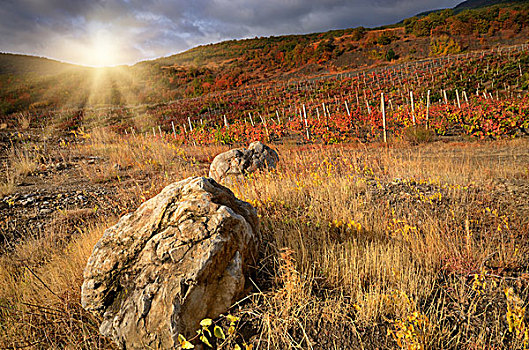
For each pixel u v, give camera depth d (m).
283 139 18.05
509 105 12.75
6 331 1.94
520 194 3.83
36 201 5.02
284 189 4.28
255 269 2.19
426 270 2.29
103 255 1.93
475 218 3.21
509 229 2.86
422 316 1.65
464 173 5.34
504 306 1.88
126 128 25.42
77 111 32.81
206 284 1.70
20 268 2.90
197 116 30.12
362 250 2.52
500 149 9.39
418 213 3.48
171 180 6.02
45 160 7.61
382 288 2.13
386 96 27.47
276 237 2.76
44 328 1.88
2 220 4.26
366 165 6.46
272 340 1.69
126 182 6.31
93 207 4.83
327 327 1.80
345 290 2.14
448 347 1.62
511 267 2.27
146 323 1.60
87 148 9.45
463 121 13.99
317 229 3.08
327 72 55.59
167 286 1.65
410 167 6.14
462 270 2.27
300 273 2.25
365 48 60.88
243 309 1.87
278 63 68.19
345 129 15.85
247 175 5.50
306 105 28.62
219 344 1.68
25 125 17.95
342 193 4.16
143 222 2.07
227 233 1.86
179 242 1.80
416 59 50.16
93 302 1.80
